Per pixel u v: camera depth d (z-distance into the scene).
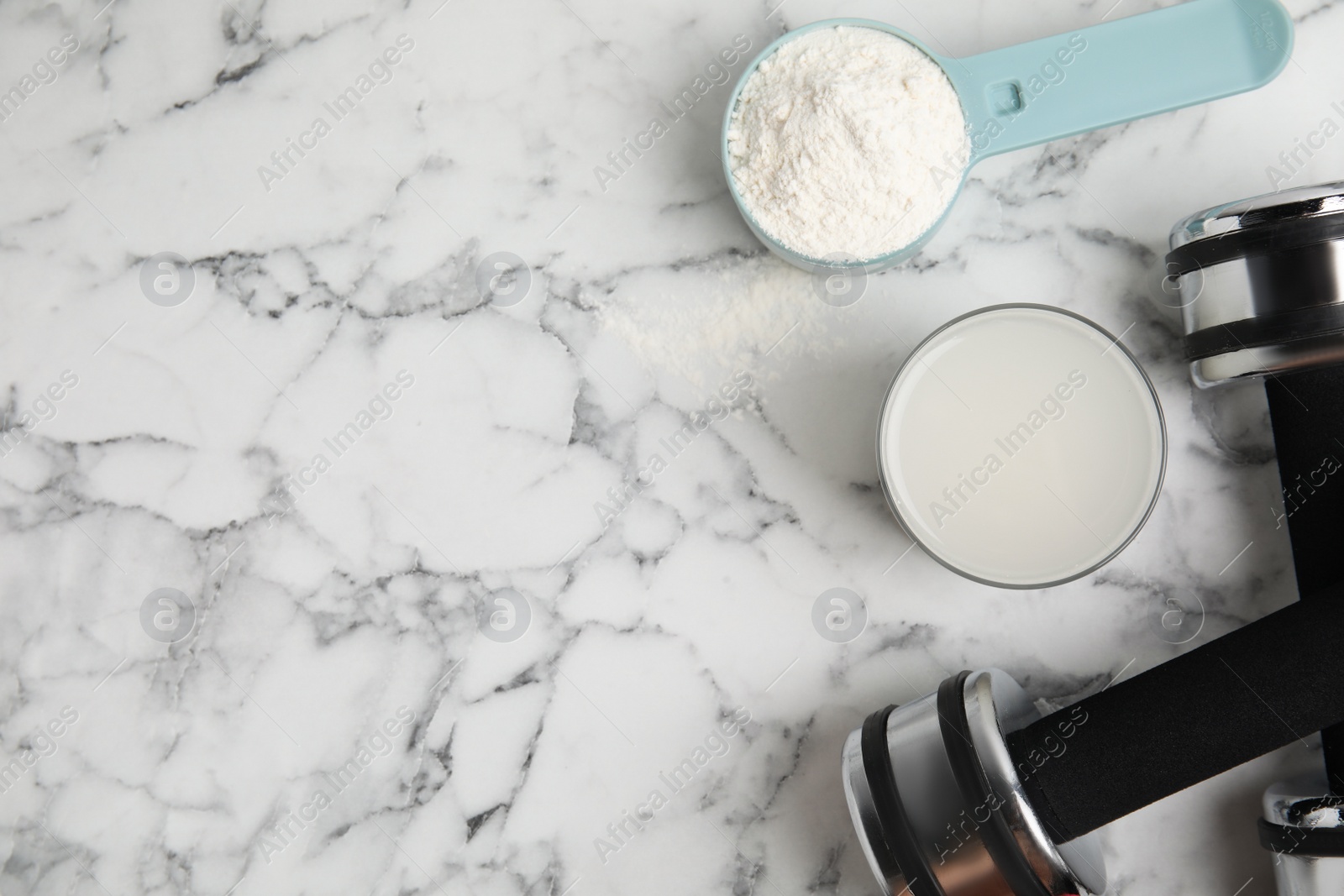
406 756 0.98
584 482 0.97
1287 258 0.79
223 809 0.99
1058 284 0.95
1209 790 0.93
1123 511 0.82
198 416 1.00
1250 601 0.94
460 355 0.98
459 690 0.98
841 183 0.83
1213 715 0.75
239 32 1.01
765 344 0.96
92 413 1.01
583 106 0.98
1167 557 0.95
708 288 0.97
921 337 0.95
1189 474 0.95
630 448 0.97
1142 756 0.76
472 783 0.97
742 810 0.96
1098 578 0.95
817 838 0.95
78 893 0.99
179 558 1.00
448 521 0.98
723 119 0.87
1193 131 0.94
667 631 0.96
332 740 0.98
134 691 1.00
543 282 0.98
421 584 0.98
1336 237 0.78
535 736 0.97
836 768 0.95
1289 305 0.79
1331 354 0.80
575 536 0.97
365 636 0.99
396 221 0.99
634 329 0.97
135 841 0.99
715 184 0.97
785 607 0.96
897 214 0.85
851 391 0.95
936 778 0.80
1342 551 0.83
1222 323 0.83
